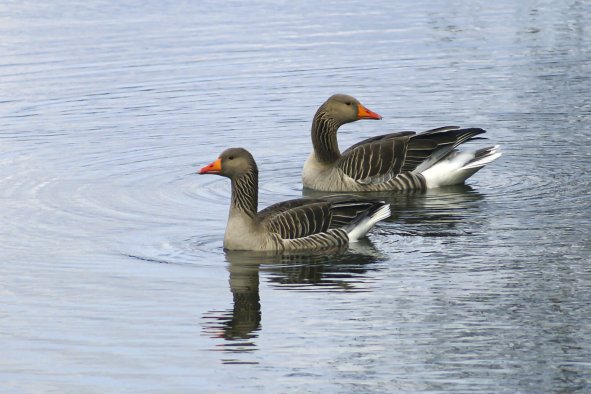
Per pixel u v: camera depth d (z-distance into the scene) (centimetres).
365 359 1272
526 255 1566
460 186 1962
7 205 1839
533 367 1241
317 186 1980
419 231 1694
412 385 1210
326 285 1480
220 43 2911
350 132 2291
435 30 3038
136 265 1567
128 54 2814
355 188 1961
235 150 1620
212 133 2266
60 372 1258
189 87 2564
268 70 2683
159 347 1316
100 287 1489
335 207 1645
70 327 1374
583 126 2239
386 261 1562
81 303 1441
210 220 1764
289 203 1669
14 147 2177
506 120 2292
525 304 1399
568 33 2984
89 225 1739
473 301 1415
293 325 1366
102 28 3058
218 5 3325
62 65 2720
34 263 1580
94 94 2516
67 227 1731
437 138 1988
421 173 1964
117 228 1727
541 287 1451
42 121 2341
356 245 1638
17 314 1412
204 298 1447
